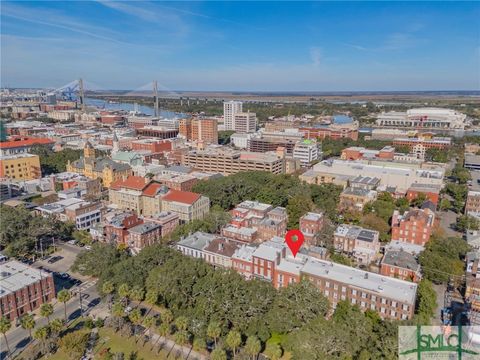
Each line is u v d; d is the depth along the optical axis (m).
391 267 150.00
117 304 121.88
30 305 133.12
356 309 115.56
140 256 143.12
